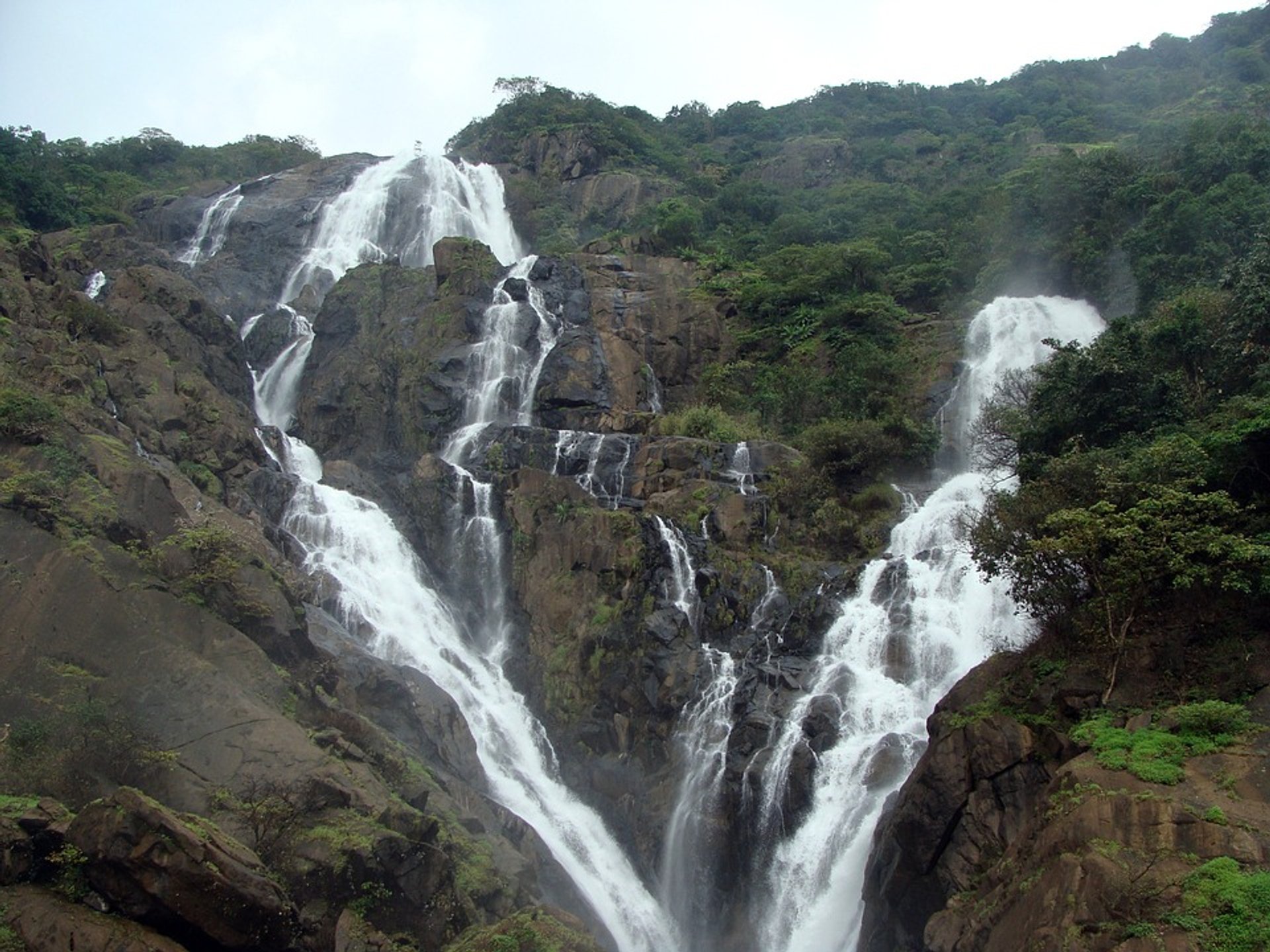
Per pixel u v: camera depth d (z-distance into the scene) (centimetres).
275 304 6412
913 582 3681
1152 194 5391
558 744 3675
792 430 5034
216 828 2195
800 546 4159
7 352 3794
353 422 5150
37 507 2925
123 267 6059
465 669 3844
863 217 7456
